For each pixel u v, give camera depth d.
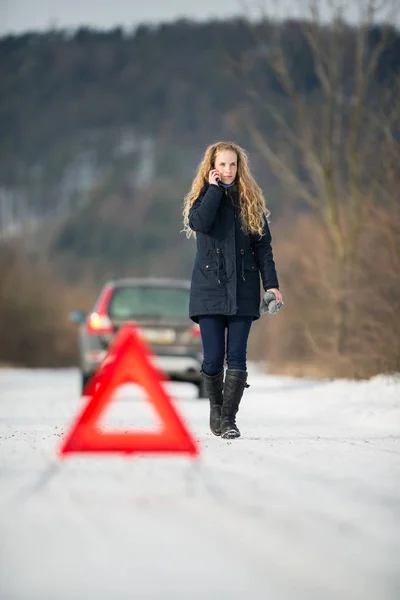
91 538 11.85
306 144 55.12
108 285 43.34
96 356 42.00
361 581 10.21
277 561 10.86
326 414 33.00
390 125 43.25
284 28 58.25
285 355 64.56
